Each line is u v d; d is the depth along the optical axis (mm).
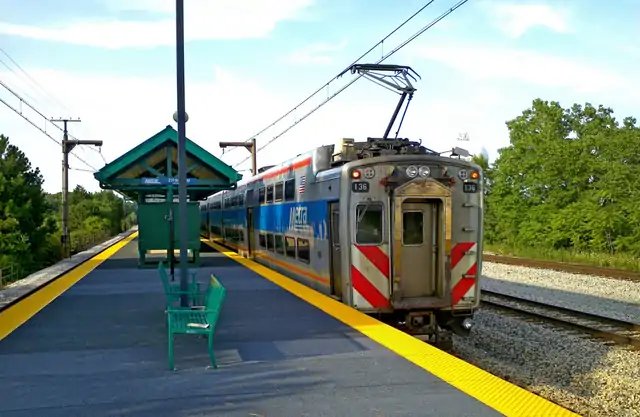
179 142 9734
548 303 15906
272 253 18484
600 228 31203
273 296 12164
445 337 11203
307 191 13859
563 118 39406
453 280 11000
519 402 5680
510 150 39844
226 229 30094
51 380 6410
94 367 6906
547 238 34844
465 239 11055
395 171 10797
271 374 6602
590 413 7918
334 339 8281
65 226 30094
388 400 5734
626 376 9461
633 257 26891
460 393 5938
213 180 19969
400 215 10648
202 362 7113
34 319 9820
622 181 31516
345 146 11891
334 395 5887
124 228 73625
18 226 30375
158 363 7070
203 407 5566
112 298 12141
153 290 13344
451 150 11703
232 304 11188
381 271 10797
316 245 13109
